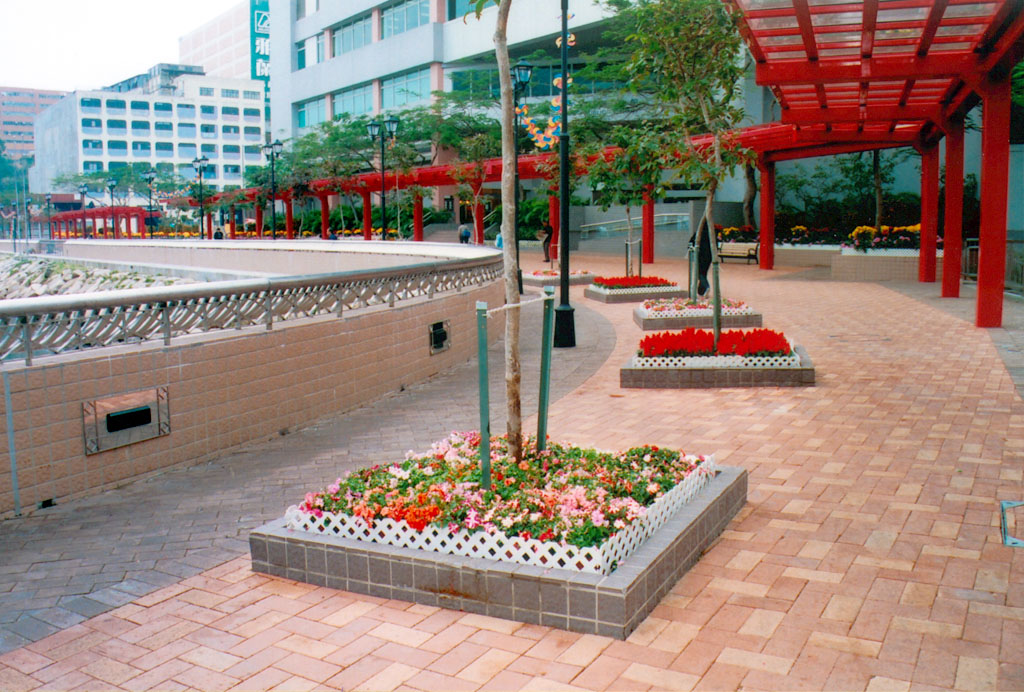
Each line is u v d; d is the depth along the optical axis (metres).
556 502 4.52
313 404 8.73
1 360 6.09
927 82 14.51
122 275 32.66
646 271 27.73
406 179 41.12
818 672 3.54
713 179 12.89
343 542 4.62
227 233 71.50
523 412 9.00
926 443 7.12
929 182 22.22
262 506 6.16
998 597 4.20
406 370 10.48
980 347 11.83
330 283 9.12
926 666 3.56
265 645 3.97
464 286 12.81
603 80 39.69
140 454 6.86
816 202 34.19
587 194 43.66
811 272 26.55
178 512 6.06
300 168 47.56
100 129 112.31
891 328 14.00
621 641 3.88
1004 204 13.34
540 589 4.05
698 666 3.62
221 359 7.59
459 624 4.12
